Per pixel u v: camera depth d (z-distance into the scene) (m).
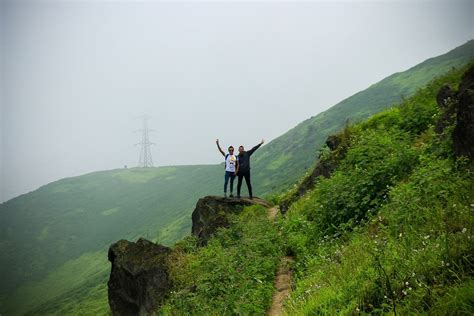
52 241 176.88
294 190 19.38
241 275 9.70
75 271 147.25
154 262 15.16
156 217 174.62
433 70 127.69
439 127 11.20
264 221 15.55
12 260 161.38
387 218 7.75
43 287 138.00
